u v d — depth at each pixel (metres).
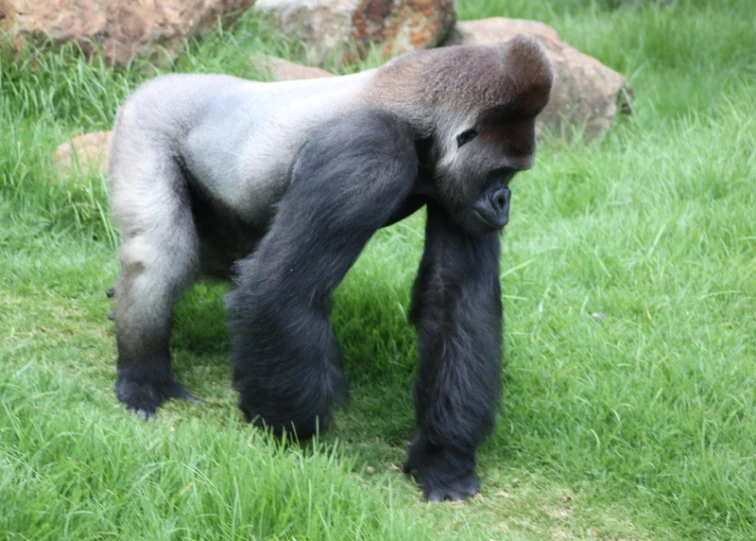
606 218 12.78
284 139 8.31
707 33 20.19
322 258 7.68
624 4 23.16
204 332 10.34
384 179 7.61
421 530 6.81
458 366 8.28
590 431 8.90
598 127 16.16
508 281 11.32
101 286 10.77
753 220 12.27
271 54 15.67
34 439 7.05
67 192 11.74
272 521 6.64
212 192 8.99
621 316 10.83
